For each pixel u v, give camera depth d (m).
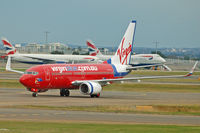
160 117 124.12
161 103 171.62
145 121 113.38
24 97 188.62
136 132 89.81
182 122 113.38
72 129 93.06
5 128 93.75
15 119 111.06
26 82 191.38
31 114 122.56
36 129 92.50
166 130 93.50
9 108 137.75
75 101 172.50
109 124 104.12
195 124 109.75
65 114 124.31
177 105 159.88
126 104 163.12
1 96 191.12
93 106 150.12
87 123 105.62
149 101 181.75
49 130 91.19
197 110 151.75
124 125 102.38
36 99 178.38
